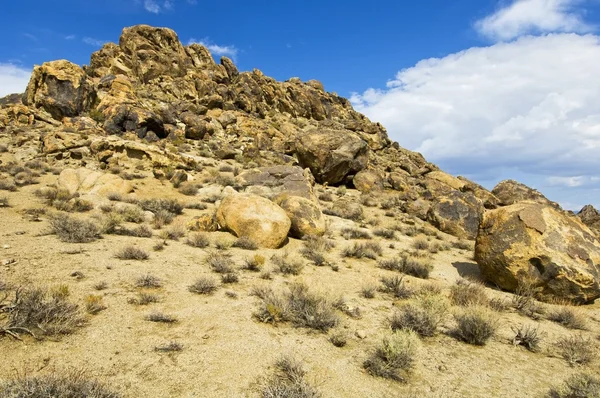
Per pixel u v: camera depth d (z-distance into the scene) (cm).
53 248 1012
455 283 1234
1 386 384
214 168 3228
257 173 2734
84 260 938
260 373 500
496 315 888
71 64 4044
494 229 1246
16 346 482
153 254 1103
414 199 3133
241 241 1368
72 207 1719
